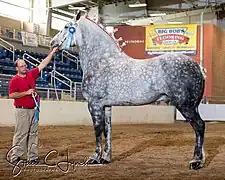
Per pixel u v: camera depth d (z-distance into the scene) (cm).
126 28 2977
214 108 2495
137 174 646
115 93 700
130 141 1179
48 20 3184
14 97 721
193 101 675
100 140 734
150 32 2927
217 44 3055
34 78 753
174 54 699
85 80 733
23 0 3134
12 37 2723
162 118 2402
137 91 686
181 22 3591
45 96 2047
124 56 730
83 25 757
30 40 2823
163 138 1284
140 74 688
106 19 3622
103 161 745
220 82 3153
